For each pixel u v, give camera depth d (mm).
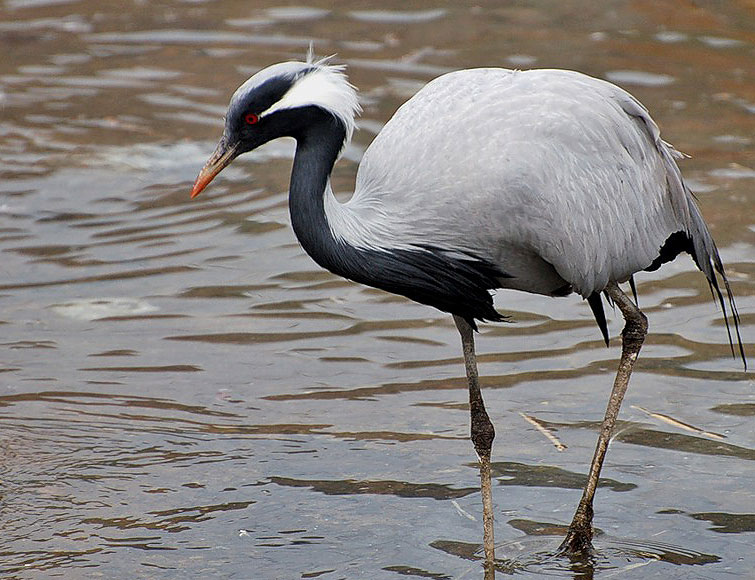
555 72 9969
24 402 11953
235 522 10078
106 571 9398
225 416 11742
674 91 19250
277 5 24219
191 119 19062
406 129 9586
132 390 12211
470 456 11039
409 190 9352
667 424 11398
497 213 9352
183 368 12625
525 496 10438
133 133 18578
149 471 10820
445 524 10062
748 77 19859
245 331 13336
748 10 22953
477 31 22188
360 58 20984
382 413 11750
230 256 15078
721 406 11656
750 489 10375
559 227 9477
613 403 10000
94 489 10531
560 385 12156
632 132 10016
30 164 17594
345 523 10062
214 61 21391
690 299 13695
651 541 9773
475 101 9547
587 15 22891
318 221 9008
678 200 10406
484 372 12453
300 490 10539
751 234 14836
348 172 16734
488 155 9328
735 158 16891
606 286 10148
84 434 11398
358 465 10914
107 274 14625
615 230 9859
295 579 9320
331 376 12438
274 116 9047
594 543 9766
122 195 16688
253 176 17281
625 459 10906
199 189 9219
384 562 9539
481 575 9391
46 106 19656
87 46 22344
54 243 15391
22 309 13820
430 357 12781
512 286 10195
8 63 21516
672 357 12555
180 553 9648
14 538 9797
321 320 13562
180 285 14359
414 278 9336
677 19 22562
